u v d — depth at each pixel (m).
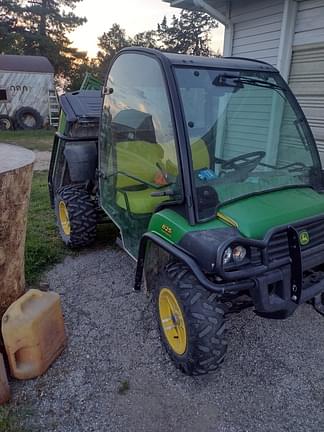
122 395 2.01
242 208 2.00
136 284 2.42
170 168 2.12
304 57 4.14
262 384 2.09
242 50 5.00
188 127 2.05
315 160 2.56
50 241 3.91
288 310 1.93
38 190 6.00
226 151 2.19
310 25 4.00
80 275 3.29
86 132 3.67
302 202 2.13
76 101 3.78
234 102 2.26
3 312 2.23
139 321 2.64
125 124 2.68
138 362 2.25
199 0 4.74
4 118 15.60
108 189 3.15
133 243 2.74
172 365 2.23
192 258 1.83
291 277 1.93
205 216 1.97
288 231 1.90
